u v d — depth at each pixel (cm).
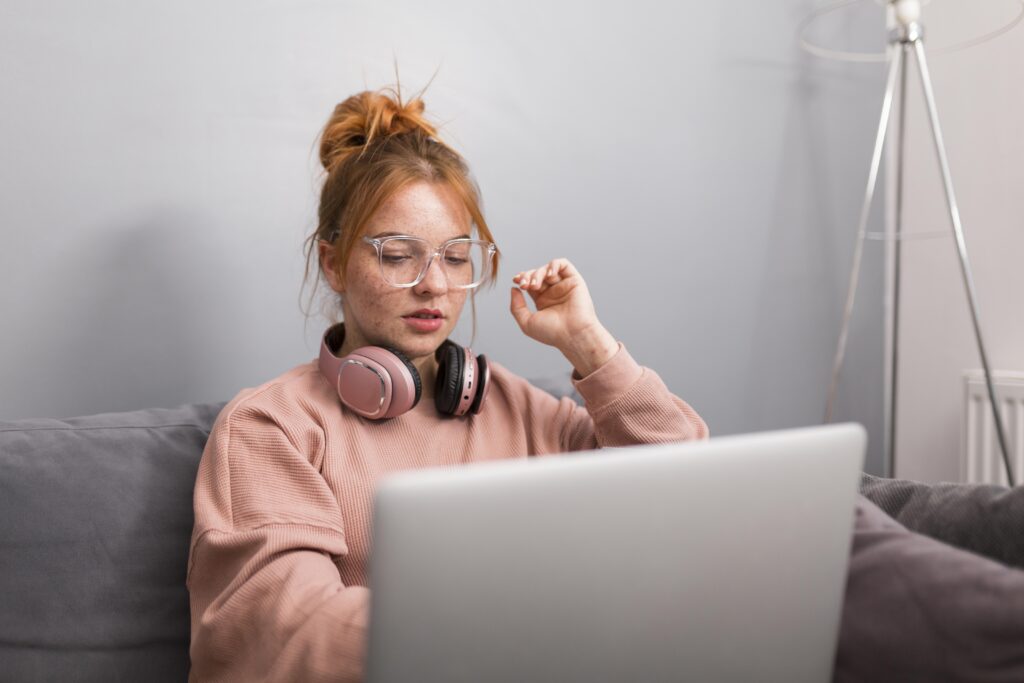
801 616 75
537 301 143
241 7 166
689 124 219
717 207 224
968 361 229
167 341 163
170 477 124
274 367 173
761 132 229
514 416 139
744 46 226
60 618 112
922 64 200
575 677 66
